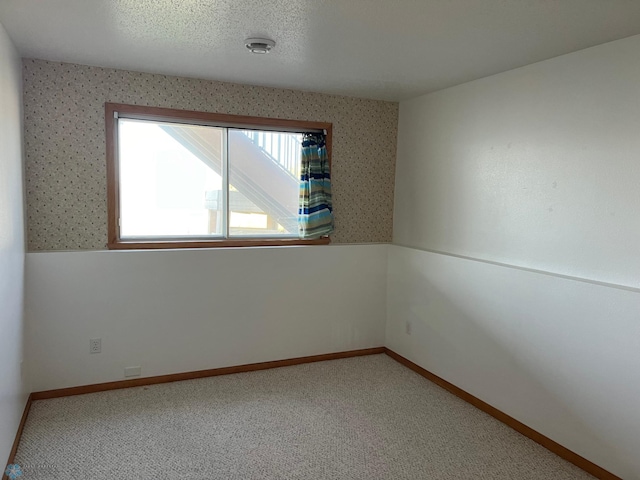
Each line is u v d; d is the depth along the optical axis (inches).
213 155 141.8
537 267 113.4
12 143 100.7
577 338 98.2
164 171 136.3
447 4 77.7
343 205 160.7
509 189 120.7
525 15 82.2
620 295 89.8
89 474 90.9
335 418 117.0
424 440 107.6
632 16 81.5
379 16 83.7
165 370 135.9
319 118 152.9
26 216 120.1
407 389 136.6
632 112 92.0
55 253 120.3
